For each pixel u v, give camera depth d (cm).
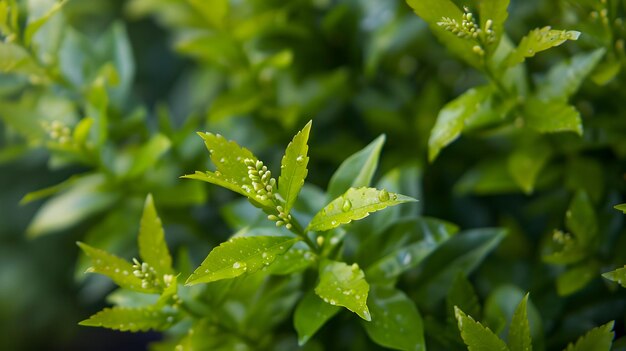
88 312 100
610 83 55
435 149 52
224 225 64
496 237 53
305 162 47
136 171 59
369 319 46
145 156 59
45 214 61
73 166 88
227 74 66
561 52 57
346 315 52
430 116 61
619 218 55
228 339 53
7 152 62
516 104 53
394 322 49
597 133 56
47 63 60
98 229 61
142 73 90
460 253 53
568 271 53
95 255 50
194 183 61
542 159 56
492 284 56
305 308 49
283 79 63
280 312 53
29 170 90
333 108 64
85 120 56
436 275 53
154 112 90
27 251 94
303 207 52
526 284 56
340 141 62
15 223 92
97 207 61
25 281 95
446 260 53
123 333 114
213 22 60
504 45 52
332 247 50
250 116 63
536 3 59
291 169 47
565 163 57
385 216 52
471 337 48
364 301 47
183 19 66
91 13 86
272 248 48
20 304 95
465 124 54
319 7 64
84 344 111
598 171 56
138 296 53
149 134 63
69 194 62
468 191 61
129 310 51
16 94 73
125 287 50
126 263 51
